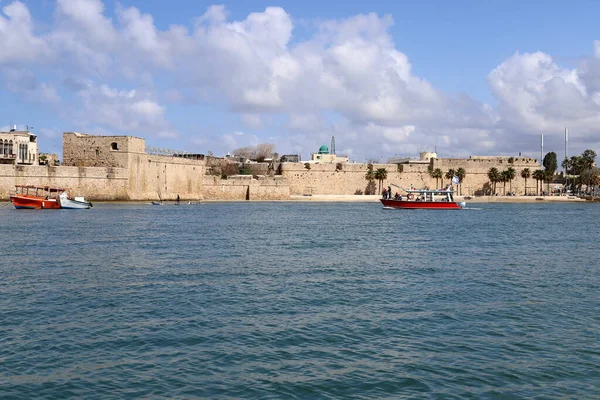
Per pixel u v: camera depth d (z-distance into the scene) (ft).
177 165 332.39
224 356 41.70
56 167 270.67
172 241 111.75
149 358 41.24
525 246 111.04
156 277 70.08
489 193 437.17
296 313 53.06
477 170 434.71
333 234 133.59
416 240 120.37
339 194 411.34
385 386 36.94
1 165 256.32
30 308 53.93
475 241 119.65
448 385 37.24
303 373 38.81
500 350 43.62
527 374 39.17
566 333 47.98
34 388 36.27
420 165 423.64
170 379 37.68
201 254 92.22
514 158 447.42
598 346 44.78
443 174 427.74
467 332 47.88
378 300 58.65
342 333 47.11
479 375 38.88
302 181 406.62
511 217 222.69
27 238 114.11
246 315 52.16
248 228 149.48
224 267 78.64
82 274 71.77
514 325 50.11
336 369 39.55
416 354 42.52
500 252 100.32
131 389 36.22
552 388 37.11
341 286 65.77
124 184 293.64
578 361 41.60
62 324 48.88
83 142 293.64
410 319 51.47
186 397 35.19
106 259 85.05
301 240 117.80
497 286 66.95
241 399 34.99
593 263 86.84
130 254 91.04
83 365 39.88
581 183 477.36
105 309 53.83
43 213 205.77
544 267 82.28
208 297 59.06
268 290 62.95
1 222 158.30
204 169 357.61
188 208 268.41
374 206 322.34
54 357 41.24
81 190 279.28
